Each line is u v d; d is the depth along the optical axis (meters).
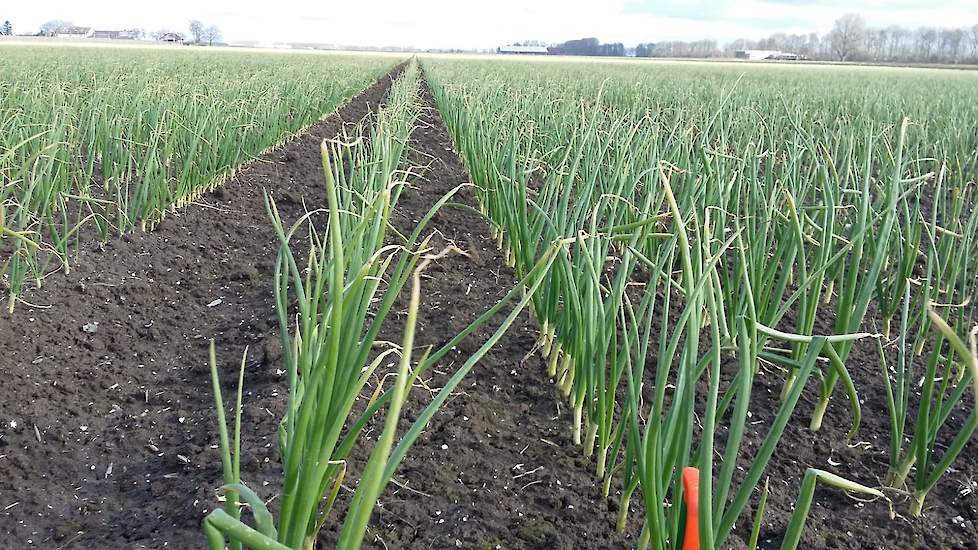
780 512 2.10
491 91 8.87
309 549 1.61
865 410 2.67
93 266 4.02
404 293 3.72
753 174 3.13
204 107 5.97
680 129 4.45
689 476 1.38
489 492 2.13
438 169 7.34
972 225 2.69
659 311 3.44
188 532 1.95
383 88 19.89
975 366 0.87
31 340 3.12
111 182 5.66
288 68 16.95
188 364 3.18
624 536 1.96
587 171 3.50
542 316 2.92
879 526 2.06
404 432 2.41
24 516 2.15
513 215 3.34
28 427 2.58
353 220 2.25
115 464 2.44
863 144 5.60
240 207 5.71
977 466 2.33
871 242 3.12
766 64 47.91
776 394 2.77
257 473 2.20
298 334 1.65
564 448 2.38
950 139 6.55
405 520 2.00
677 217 1.40
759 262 2.63
